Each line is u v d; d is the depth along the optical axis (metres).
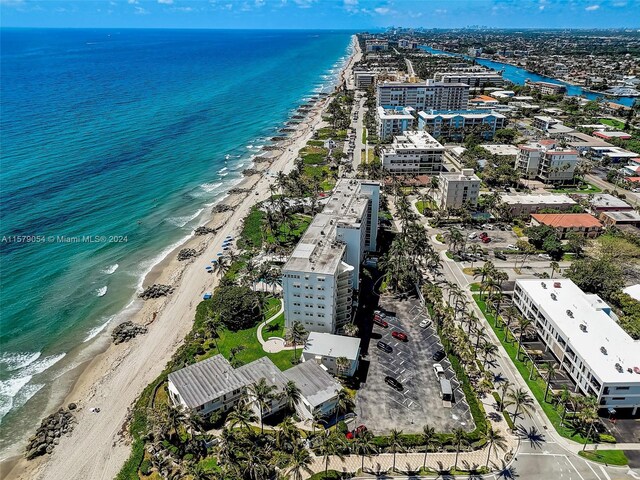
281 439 91.19
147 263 165.50
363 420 96.69
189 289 150.00
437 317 127.25
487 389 104.62
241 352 117.50
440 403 101.25
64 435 98.12
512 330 124.81
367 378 108.56
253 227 187.38
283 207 182.12
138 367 117.25
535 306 122.50
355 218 135.38
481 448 90.56
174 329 131.50
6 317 135.75
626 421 95.56
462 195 196.50
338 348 111.06
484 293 140.75
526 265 158.00
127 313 139.25
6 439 99.06
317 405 94.44
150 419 95.38
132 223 192.75
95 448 94.56
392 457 88.75
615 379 93.25
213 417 96.12
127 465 88.56
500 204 192.25
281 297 141.00
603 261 145.12
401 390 104.81
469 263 159.75
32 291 147.62
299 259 121.00
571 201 196.62
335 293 117.00
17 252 166.88
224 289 137.50
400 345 119.81
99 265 163.25
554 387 104.75
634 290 135.50
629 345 104.50
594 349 103.06
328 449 84.38
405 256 152.00
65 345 126.31
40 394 110.19
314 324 121.62
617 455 87.88
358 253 131.50
